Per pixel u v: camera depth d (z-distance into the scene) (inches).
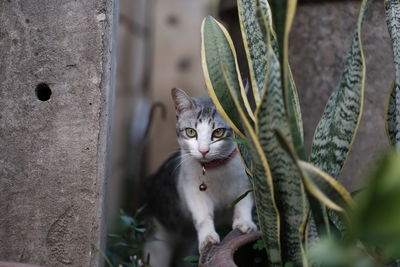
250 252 65.9
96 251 66.0
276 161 50.3
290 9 44.6
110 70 67.1
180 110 85.5
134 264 82.4
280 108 49.1
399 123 55.8
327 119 56.2
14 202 66.6
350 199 44.3
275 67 48.7
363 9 51.8
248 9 60.1
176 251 104.0
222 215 88.6
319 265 51.9
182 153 85.4
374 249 48.6
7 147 66.3
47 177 66.0
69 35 64.6
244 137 56.4
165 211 97.7
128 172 168.2
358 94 53.2
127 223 85.5
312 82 91.3
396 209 26.4
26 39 65.3
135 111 178.7
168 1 198.2
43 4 64.8
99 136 65.1
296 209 51.7
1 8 65.4
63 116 65.2
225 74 49.8
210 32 60.3
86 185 65.3
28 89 65.6
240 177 81.1
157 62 197.2
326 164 55.2
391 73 85.9
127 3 179.8
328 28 89.4
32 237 66.7
